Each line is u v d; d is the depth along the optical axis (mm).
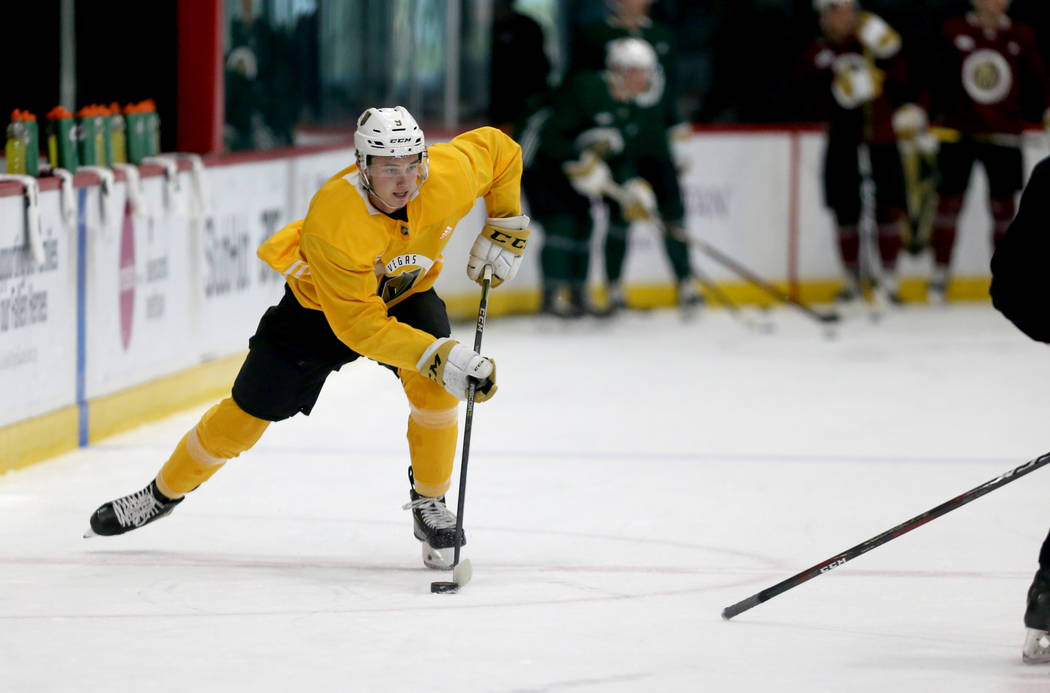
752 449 23172
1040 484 20672
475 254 16406
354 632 13555
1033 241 12445
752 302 40188
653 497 19766
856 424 25266
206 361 26500
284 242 15367
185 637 13359
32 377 21125
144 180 24094
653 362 31875
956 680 12281
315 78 32562
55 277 21562
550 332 35938
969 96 38500
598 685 12086
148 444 22781
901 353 33156
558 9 42156
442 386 14930
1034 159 39562
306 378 15523
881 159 38625
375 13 35375
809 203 40156
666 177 36781
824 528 18109
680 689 12023
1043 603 12352
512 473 21172
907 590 15227
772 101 43562
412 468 16047
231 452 15922
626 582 15508
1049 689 12047
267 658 12750
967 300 41219
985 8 38594
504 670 12461
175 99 28281
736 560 16531
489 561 16375
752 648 13156
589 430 24547
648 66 34406
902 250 41031
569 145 35281
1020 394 28172
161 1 28312
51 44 29406
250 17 29453
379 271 14875
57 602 14539
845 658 12883
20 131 20969
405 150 13781
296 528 17938
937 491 20250
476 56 39562
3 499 19125
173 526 17953
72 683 12055
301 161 30031
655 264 39500
